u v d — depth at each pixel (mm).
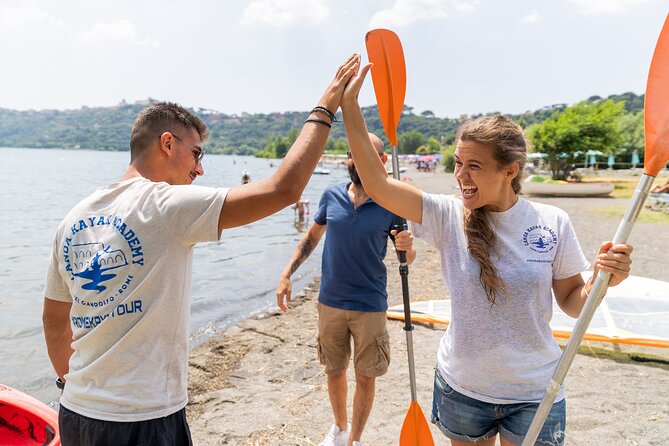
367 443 3301
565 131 25844
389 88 2148
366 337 2873
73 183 34938
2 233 14086
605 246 1575
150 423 1507
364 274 2859
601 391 3951
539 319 1813
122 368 1490
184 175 1800
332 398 3084
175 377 1592
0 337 5973
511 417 1843
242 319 6465
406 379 4301
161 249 1501
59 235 1641
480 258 1792
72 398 1550
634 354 4641
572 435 3332
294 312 6609
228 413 3787
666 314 5047
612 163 40688
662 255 9164
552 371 1839
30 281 8766
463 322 1861
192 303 7277
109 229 1526
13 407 2934
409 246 2211
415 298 6980
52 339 1806
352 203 2891
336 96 1685
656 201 17188
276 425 3588
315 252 11750
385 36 2141
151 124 1703
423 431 2211
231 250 11891
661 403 3746
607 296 5508
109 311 1490
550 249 1824
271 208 1481
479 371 1843
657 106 1506
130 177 1665
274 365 4750
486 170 1769
